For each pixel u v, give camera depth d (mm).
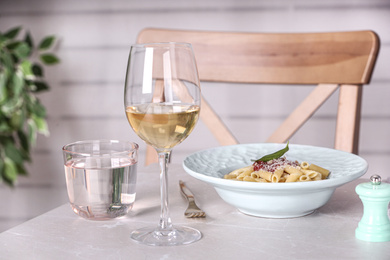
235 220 721
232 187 692
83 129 2709
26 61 2432
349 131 1312
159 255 599
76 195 718
